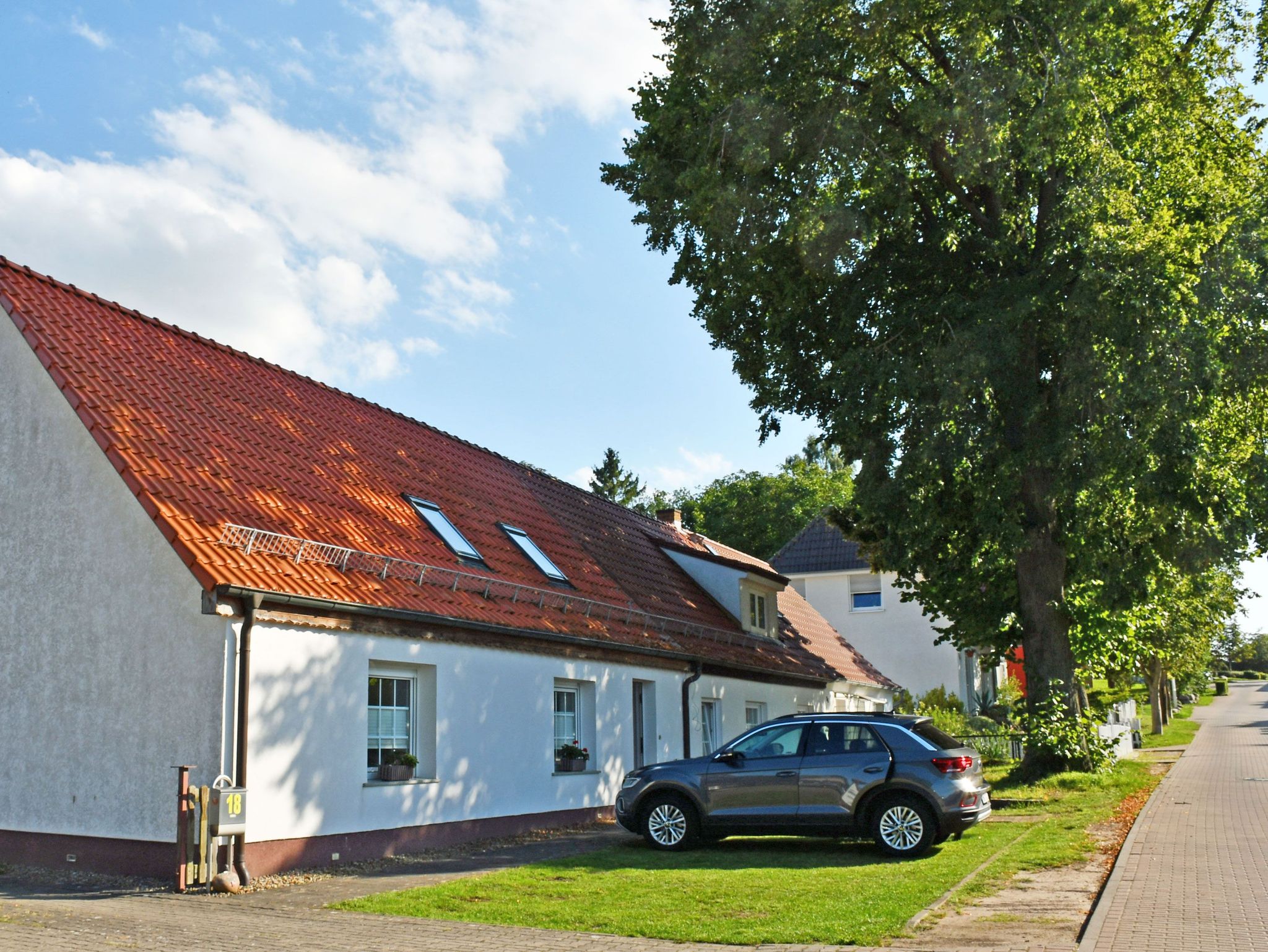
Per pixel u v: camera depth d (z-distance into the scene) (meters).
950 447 18.66
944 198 21.17
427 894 10.48
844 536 25.98
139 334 15.40
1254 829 14.15
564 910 9.70
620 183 23.28
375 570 14.01
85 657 12.12
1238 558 21.06
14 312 13.21
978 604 23.77
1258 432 20.94
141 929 8.75
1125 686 38.81
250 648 11.41
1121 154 18.95
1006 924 8.74
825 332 20.58
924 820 12.69
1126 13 17.91
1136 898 9.60
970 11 17.41
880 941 8.20
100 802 11.72
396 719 13.93
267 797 11.51
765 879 11.14
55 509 12.66
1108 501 20.20
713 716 23.38
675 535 30.30
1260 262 18.80
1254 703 81.19
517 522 20.47
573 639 17.27
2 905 9.79
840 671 32.06
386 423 19.91
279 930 8.83
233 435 14.66
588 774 17.81
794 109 18.52
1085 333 18.06
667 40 20.58
